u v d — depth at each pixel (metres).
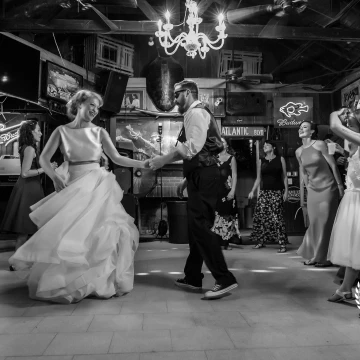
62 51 7.39
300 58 8.35
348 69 7.40
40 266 2.63
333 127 2.37
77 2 5.18
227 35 5.61
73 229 2.53
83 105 2.92
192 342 1.81
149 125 8.07
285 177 5.31
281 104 8.24
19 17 5.40
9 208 3.97
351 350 1.71
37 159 4.12
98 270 2.58
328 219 3.98
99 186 2.80
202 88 7.98
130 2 5.31
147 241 6.57
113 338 1.86
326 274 3.57
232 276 2.68
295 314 2.27
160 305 2.49
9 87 5.82
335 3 6.22
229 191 5.23
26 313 2.31
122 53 7.46
